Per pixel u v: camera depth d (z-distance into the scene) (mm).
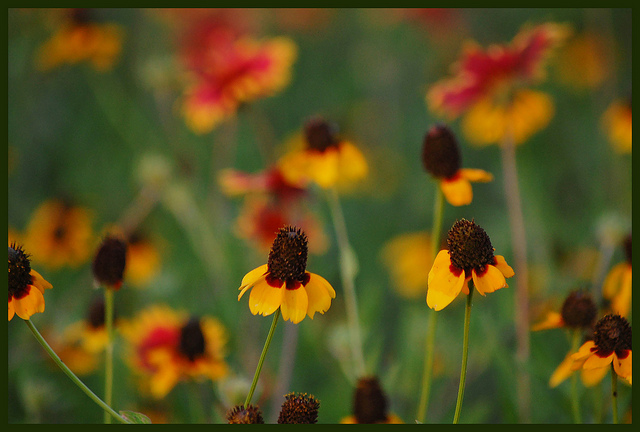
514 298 1170
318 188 1173
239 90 1211
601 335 941
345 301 1389
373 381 1019
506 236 1426
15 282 925
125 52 2000
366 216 1921
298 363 1202
